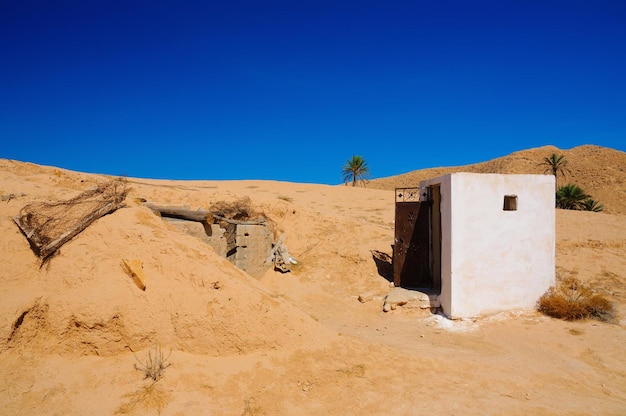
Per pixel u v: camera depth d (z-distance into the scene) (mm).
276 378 6773
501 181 13648
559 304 13188
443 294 13711
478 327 12617
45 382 5605
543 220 13961
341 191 43375
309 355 7547
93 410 5383
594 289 16203
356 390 6895
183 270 7480
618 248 20875
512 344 11180
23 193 8312
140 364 6285
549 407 7207
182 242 8422
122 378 5980
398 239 16062
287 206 21188
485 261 13383
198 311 7074
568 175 65125
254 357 7086
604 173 62438
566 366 9555
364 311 14344
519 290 13641
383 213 31281
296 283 16297
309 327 8203
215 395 6137
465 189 13297
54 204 7953
